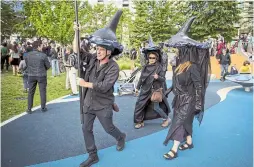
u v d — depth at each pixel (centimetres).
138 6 2567
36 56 610
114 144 436
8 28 2423
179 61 388
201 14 2142
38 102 752
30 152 407
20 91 899
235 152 401
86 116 354
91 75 347
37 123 550
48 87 988
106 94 350
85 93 354
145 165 364
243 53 1573
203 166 360
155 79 486
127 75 1134
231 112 627
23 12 2362
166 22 2480
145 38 2467
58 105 707
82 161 379
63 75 1338
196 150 409
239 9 2147
